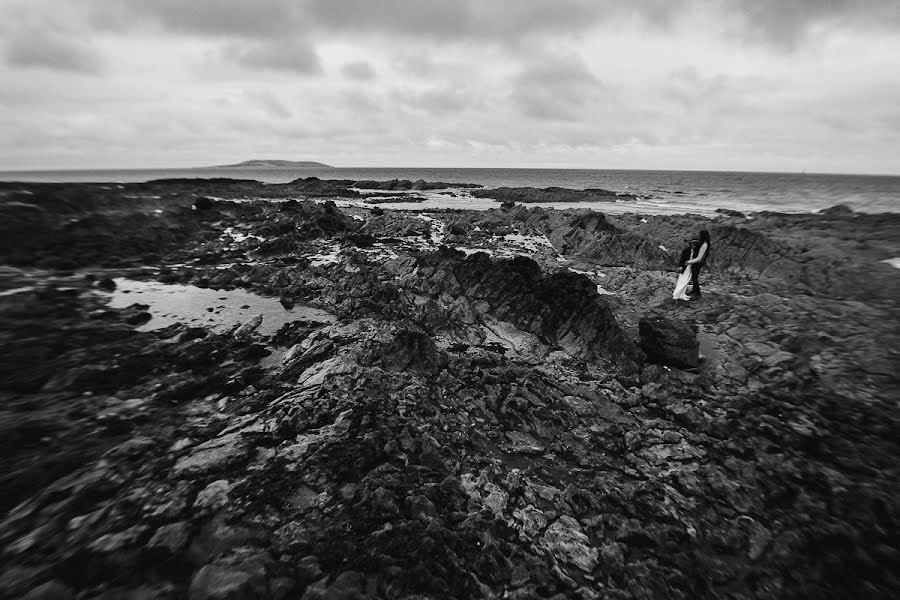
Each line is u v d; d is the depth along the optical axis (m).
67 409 7.48
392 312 13.45
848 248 24.17
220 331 11.58
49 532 5.07
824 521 5.98
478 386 9.32
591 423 8.39
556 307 13.05
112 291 14.19
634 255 23.44
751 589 5.07
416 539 5.27
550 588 4.92
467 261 16.31
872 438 7.92
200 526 5.30
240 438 7.01
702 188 92.94
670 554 5.49
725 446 7.66
